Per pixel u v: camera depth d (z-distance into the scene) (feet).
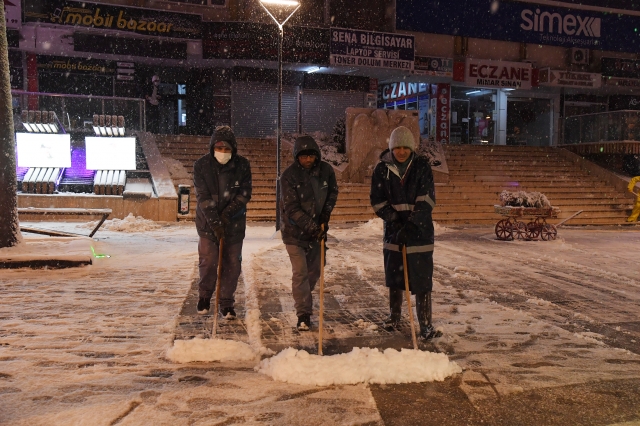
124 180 57.67
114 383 11.71
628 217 70.90
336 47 84.99
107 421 9.82
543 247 39.40
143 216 53.42
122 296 20.26
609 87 104.17
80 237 31.12
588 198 75.00
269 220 59.11
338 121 73.31
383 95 115.96
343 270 27.66
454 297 21.47
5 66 25.96
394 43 88.48
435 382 12.21
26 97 63.82
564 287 24.44
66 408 10.36
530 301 21.26
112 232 43.73
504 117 108.17
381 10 92.48
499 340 15.51
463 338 15.70
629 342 15.98
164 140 70.74
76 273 24.41
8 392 11.11
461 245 40.27
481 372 12.87
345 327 16.74
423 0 93.20
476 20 96.84
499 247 39.27
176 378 12.09
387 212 15.72
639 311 20.01
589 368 13.26
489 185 73.15
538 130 112.98
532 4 99.50
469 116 107.45
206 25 81.51
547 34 100.53
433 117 100.58
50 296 20.06
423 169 15.57
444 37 96.37
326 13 89.15
